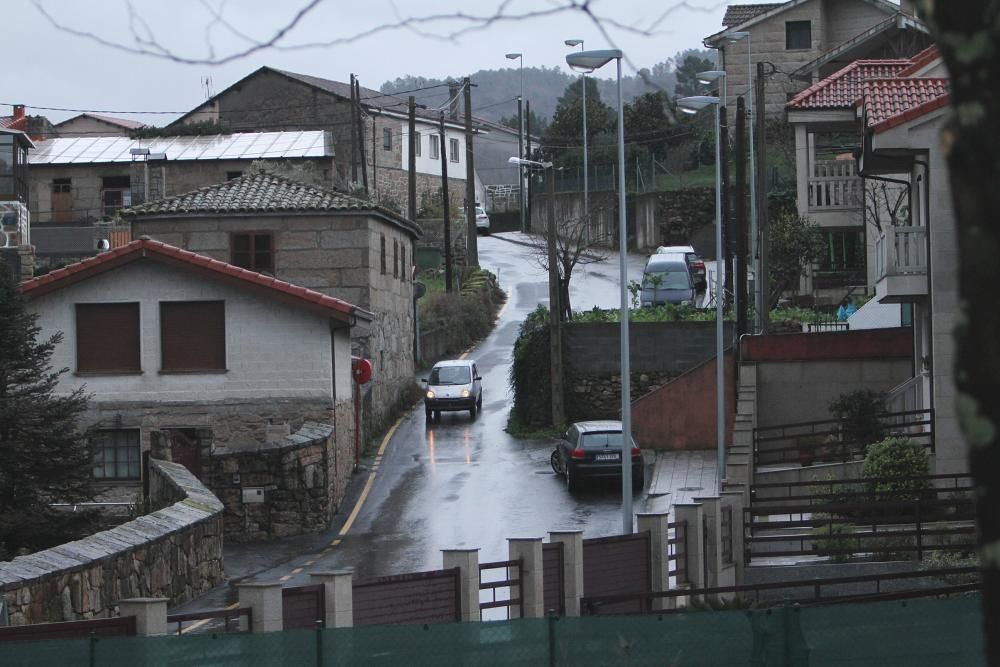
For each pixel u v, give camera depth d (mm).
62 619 19219
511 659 13758
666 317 49594
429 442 46000
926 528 26594
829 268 58250
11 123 86062
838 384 39969
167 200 48531
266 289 38656
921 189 33250
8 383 26578
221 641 13148
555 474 40094
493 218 103500
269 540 33969
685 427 42500
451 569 18438
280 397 38688
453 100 105688
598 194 89625
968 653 14023
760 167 44000
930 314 30734
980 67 4578
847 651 14016
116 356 39031
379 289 49469
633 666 13953
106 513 35406
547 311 50500
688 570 23078
